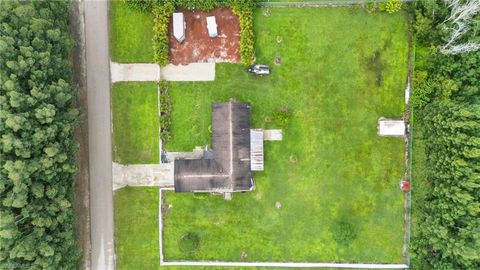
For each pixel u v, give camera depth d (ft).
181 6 129.80
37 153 111.75
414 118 130.93
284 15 130.72
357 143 131.85
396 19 130.52
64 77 121.19
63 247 117.70
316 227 132.16
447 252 120.88
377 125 131.75
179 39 128.57
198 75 131.54
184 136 131.85
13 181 107.14
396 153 131.85
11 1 111.34
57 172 115.75
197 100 131.64
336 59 131.23
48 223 112.88
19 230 110.63
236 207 132.16
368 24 130.62
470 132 117.29
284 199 132.16
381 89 131.54
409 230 130.82
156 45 128.26
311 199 132.16
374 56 131.13
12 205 106.52
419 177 131.23
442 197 124.47
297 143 131.75
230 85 131.54
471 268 118.83
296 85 131.44
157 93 131.95
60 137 115.44
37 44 112.57
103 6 131.75
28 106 110.32
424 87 128.06
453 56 125.70
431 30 126.41
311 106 131.64
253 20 130.21
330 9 130.62
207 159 126.00
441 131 123.34
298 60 131.23
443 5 124.36
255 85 131.44
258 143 128.47
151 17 130.82
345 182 132.05
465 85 125.39
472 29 122.21
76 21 131.85
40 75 111.75
